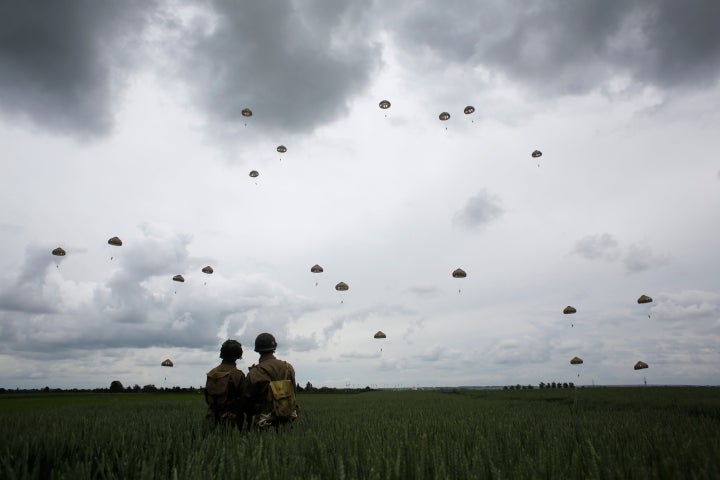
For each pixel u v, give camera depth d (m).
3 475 3.92
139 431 7.39
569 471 3.88
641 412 12.97
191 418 10.51
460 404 20.67
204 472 3.85
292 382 7.70
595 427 7.49
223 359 8.02
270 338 7.85
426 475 3.85
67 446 6.00
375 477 3.54
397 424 8.59
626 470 3.78
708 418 10.37
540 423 8.27
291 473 3.75
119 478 4.25
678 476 3.48
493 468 3.67
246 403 7.47
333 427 7.87
